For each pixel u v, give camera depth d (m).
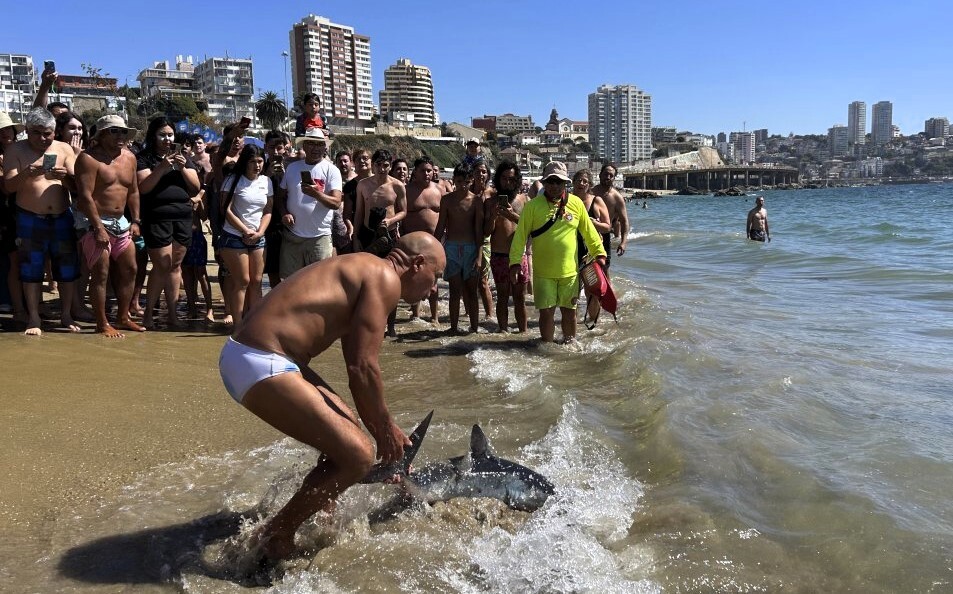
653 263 16.38
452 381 6.14
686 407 4.97
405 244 3.34
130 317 8.09
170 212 7.46
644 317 8.64
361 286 3.12
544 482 3.73
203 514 3.48
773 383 5.53
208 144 9.95
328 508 3.39
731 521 3.41
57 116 8.06
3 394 4.92
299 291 3.07
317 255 7.39
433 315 8.88
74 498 3.59
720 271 14.49
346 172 9.67
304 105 9.21
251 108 140.12
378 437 3.28
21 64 137.50
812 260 15.39
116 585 2.87
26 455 4.00
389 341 7.79
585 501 3.71
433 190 8.52
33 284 6.68
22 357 5.89
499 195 7.84
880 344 7.05
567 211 7.30
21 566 2.96
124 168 6.85
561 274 7.28
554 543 3.27
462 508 3.64
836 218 35.91
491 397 5.63
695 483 3.84
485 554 3.21
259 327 3.04
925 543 3.15
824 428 4.62
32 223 6.55
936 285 11.20
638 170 173.75
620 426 4.90
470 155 8.12
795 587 2.90
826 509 3.49
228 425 4.71
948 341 7.16
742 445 4.29
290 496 3.61
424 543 3.30
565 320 7.50
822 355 6.57
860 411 4.95
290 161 8.35
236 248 7.11
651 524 3.46
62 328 7.06
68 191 6.82
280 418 3.03
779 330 7.84
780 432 4.51
